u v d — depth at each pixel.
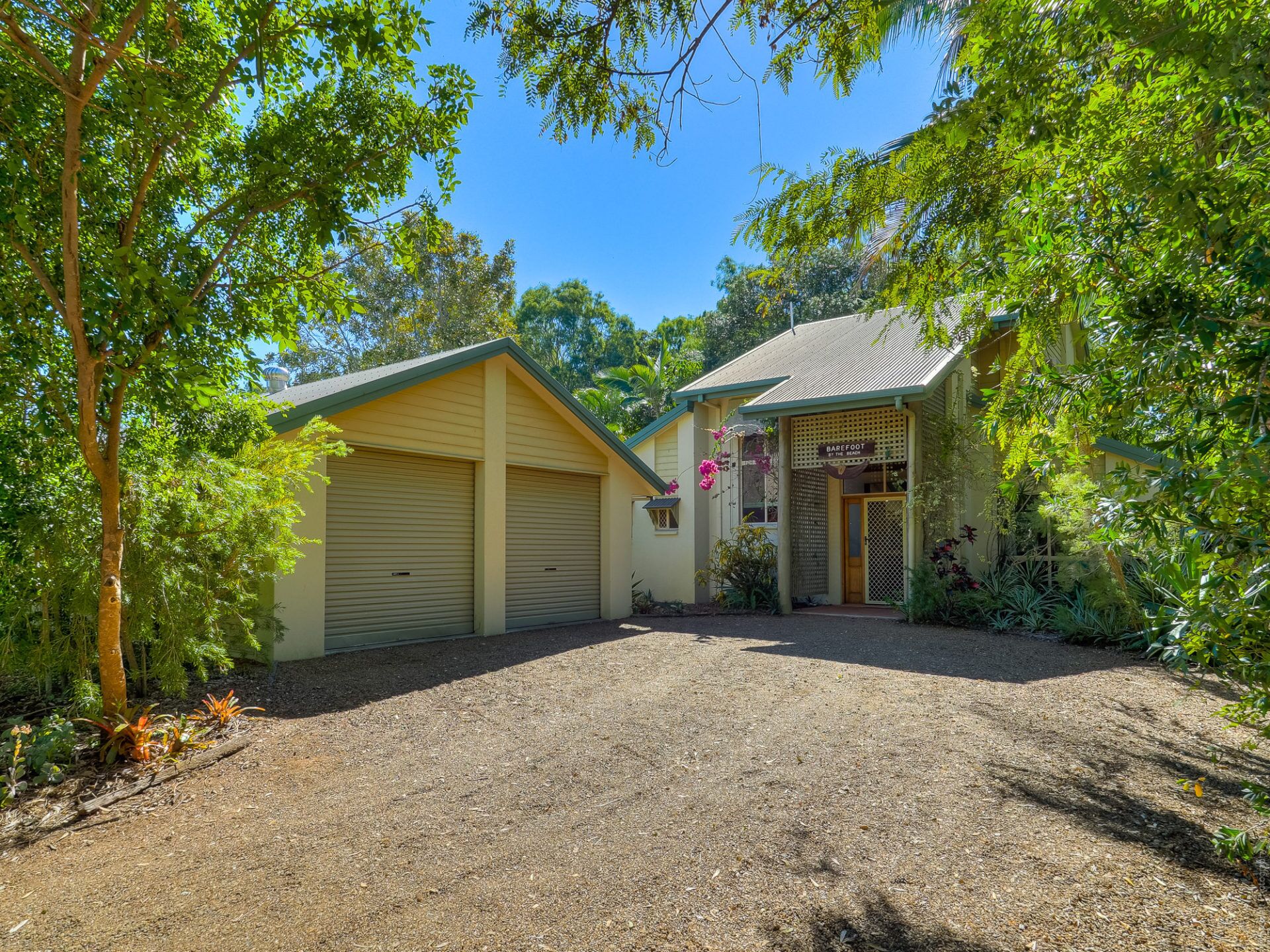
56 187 4.67
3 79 4.31
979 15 3.50
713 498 16.41
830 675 7.55
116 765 4.71
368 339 25.31
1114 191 2.98
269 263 5.66
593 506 12.87
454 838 3.79
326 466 8.74
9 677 6.72
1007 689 6.92
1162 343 2.39
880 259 5.66
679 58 4.28
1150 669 7.84
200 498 6.04
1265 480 2.08
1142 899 3.05
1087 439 3.42
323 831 3.89
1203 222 2.49
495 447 10.73
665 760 4.99
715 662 8.32
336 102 5.12
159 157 4.70
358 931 2.89
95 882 3.34
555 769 4.83
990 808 4.07
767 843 3.67
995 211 4.42
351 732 5.68
